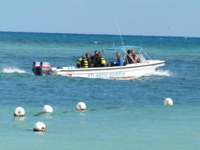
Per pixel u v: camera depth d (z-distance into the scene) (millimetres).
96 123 35531
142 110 41156
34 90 49938
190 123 36281
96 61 59500
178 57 127938
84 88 52188
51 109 39094
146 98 47531
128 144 30047
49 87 52031
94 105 42938
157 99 47188
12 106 41125
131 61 61375
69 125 34594
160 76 65562
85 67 58688
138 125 35250
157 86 55875
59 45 195750
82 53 134875
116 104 43719
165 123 36094
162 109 41812
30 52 132250
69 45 199500
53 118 36844
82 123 35406
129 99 46594
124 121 36469
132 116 38469
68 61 99250
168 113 40062
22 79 57031
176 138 31766
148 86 55562
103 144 29875
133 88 53531
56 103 43250
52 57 111938
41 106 41562
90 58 59250
